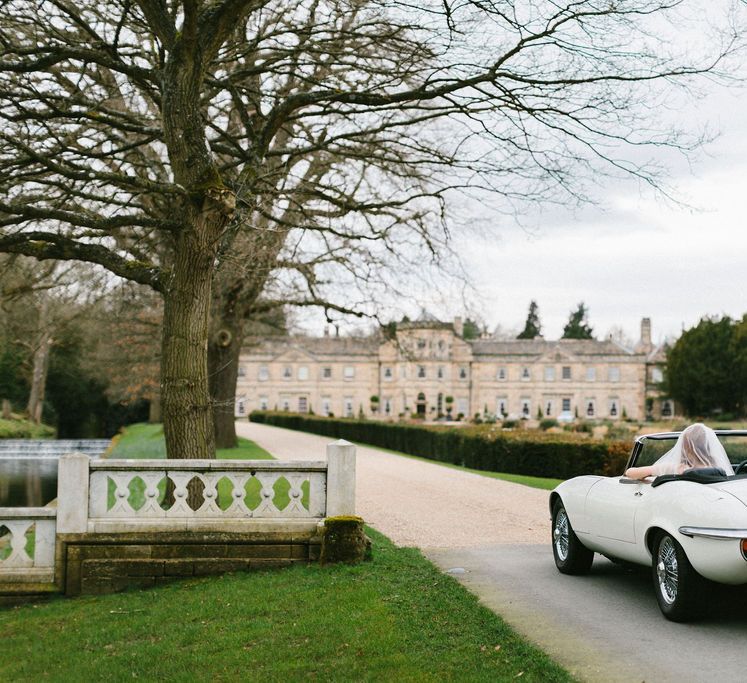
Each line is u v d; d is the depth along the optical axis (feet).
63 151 38.32
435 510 47.32
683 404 269.44
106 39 41.96
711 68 34.06
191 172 34.55
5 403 200.34
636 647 18.88
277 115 38.73
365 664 18.44
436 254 54.54
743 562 18.90
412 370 304.91
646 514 22.25
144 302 100.37
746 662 17.54
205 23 34.04
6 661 21.68
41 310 121.39
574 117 36.19
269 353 314.76
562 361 311.06
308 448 115.55
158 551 28.35
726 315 264.72
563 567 28.14
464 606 22.71
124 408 243.19
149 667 19.72
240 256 46.96
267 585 26.11
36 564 28.48
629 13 32.89
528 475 78.89
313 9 43.62
